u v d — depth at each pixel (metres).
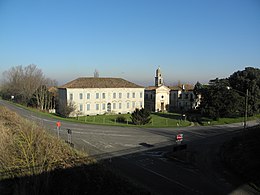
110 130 36.50
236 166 19.72
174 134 34.72
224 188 15.75
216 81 60.44
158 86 72.75
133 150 25.19
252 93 57.00
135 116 42.97
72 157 15.52
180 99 75.25
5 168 13.20
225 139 31.89
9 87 92.31
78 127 38.03
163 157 22.84
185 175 18.11
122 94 61.19
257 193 15.04
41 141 15.55
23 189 11.54
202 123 47.22
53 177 13.59
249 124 46.91
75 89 54.72
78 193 12.75
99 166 15.41
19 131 17.11
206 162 21.52
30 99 68.94
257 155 20.78
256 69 61.38
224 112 51.00
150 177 17.47
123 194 13.26
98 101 57.84
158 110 70.62
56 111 61.53
